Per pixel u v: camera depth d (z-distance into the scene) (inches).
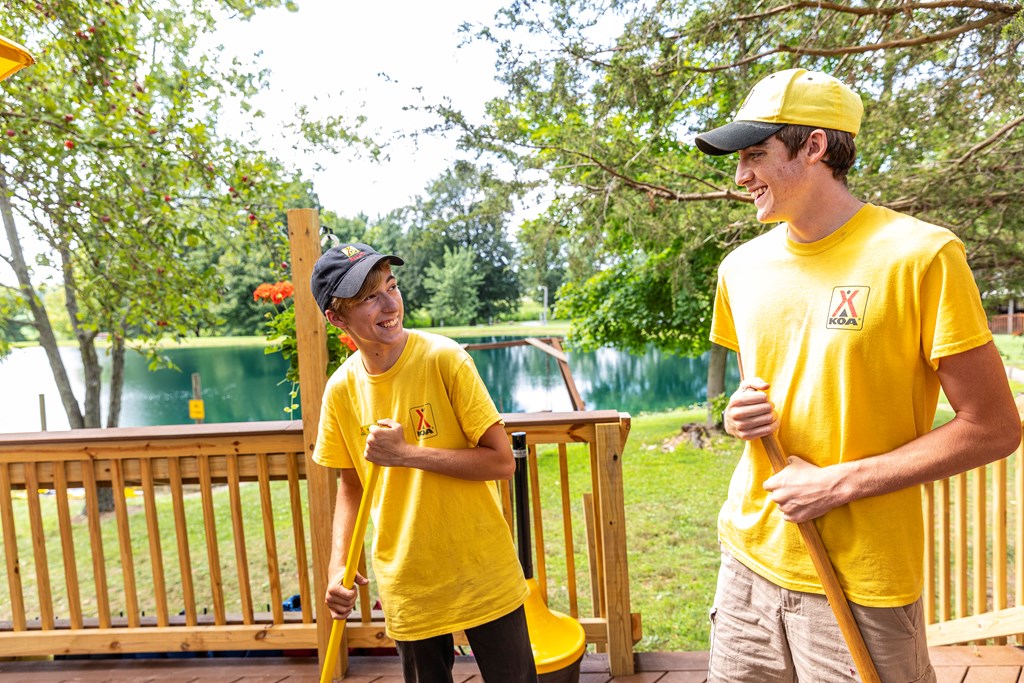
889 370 45.7
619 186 214.4
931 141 190.4
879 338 45.4
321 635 89.8
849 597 47.7
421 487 58.2
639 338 441.4
